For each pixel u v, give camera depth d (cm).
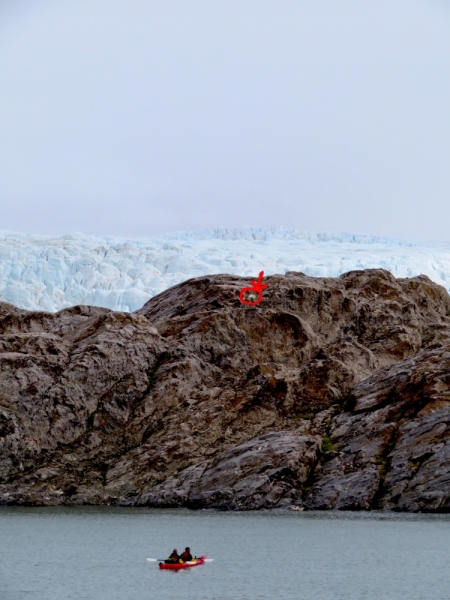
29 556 7912
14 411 11356
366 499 9794
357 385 11750
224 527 9275
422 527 8938
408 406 10838
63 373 11769
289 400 11738
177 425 11500
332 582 6862
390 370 11756
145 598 6419
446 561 7525
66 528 9269
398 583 6806
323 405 11750
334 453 10562
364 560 7600
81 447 11456
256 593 6562
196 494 10444
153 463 11031
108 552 8094
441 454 9875
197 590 6662
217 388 12050
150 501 10550
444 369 11150
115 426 11675
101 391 11838
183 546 8306
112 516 10000
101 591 6650
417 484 9738
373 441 10575
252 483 10206
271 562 7612
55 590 6681
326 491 10038
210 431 11338
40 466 11200
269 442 10762
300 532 8875
